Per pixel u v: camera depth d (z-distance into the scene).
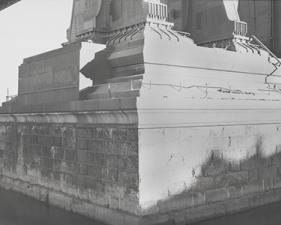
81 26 28.73
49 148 23.39
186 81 21.36
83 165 20.58
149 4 23.05
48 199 23.20
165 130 18.45
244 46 28.78
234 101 20.84
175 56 21.42
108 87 19.81
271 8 37.28
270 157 23.33
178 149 18.92
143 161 17.58
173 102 18.14
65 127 22.00
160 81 20.11
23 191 25.81
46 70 24.62
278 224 19.11
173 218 18.27
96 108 18.84
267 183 23.00
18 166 26.83
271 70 26.48
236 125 21.62
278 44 36.88
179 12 31.97
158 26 23.28
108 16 26.59
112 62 22.08
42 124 24.12
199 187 19.64
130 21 24.34
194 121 19.42
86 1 28.42
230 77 24.16
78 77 21.23
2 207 22.56
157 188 18.00
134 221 17.33
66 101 21.72
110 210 18.69
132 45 21.42
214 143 20.50
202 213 19.52
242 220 19.69
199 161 19.77
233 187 21.20
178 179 18.83
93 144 19.92
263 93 24.31
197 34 31.84
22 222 19.77
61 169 22.27
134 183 17.55
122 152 18.22
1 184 28.77
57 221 19.61
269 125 23.45
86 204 20.20
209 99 19.69
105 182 19.14
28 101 26.95
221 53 23.55
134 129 17.64
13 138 27.62
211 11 30.75
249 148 22.22
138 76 19.92
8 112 27.19
